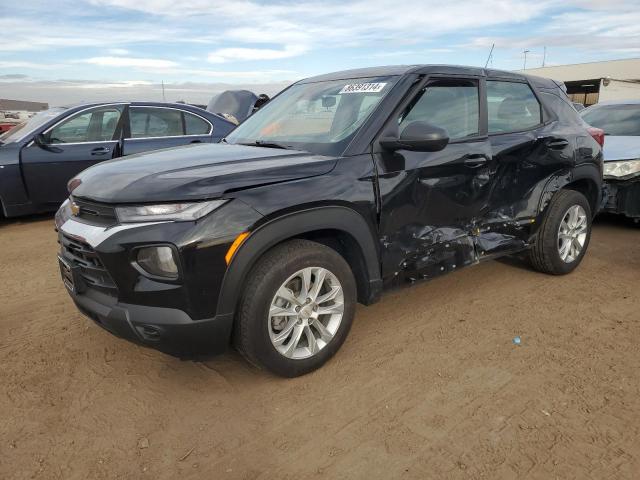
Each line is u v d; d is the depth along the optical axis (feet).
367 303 10.44
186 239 7.98
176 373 10.08
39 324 12.35
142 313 8.27
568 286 14.30
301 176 9.18
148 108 23.95
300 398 9.17
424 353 10.69
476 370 10.01
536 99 14.08
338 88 12.10
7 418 8.75
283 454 7.79
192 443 8.09
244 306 8.72
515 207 13.15
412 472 7.34
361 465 7.50
